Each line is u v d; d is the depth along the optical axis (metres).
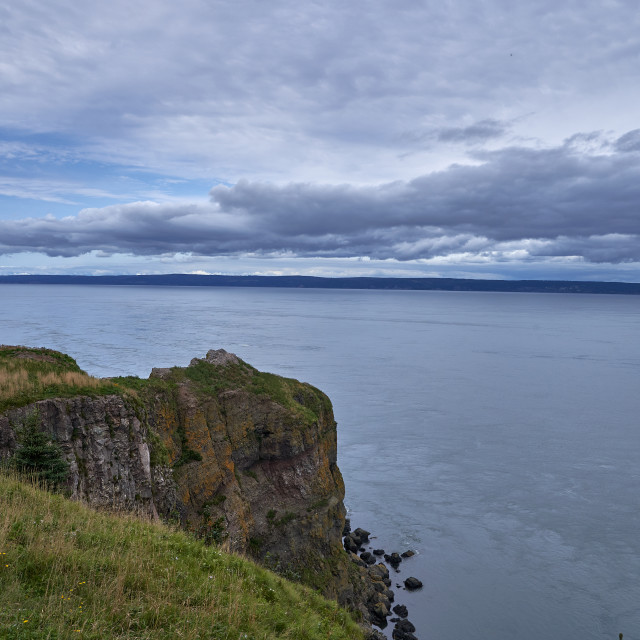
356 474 88.94
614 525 70.19
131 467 32.88
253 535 48.09
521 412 133.38
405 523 71.00
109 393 34.34
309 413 55.69
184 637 13.70
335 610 23.38
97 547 17.31
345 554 53.94
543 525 70.31
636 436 112.25
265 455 52.78
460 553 63.50
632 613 52.19
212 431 48.44
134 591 15.45
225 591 18.28
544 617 51.75
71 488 28.44
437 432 114.44
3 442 28.12
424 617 51.72
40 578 14.38
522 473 89.50
